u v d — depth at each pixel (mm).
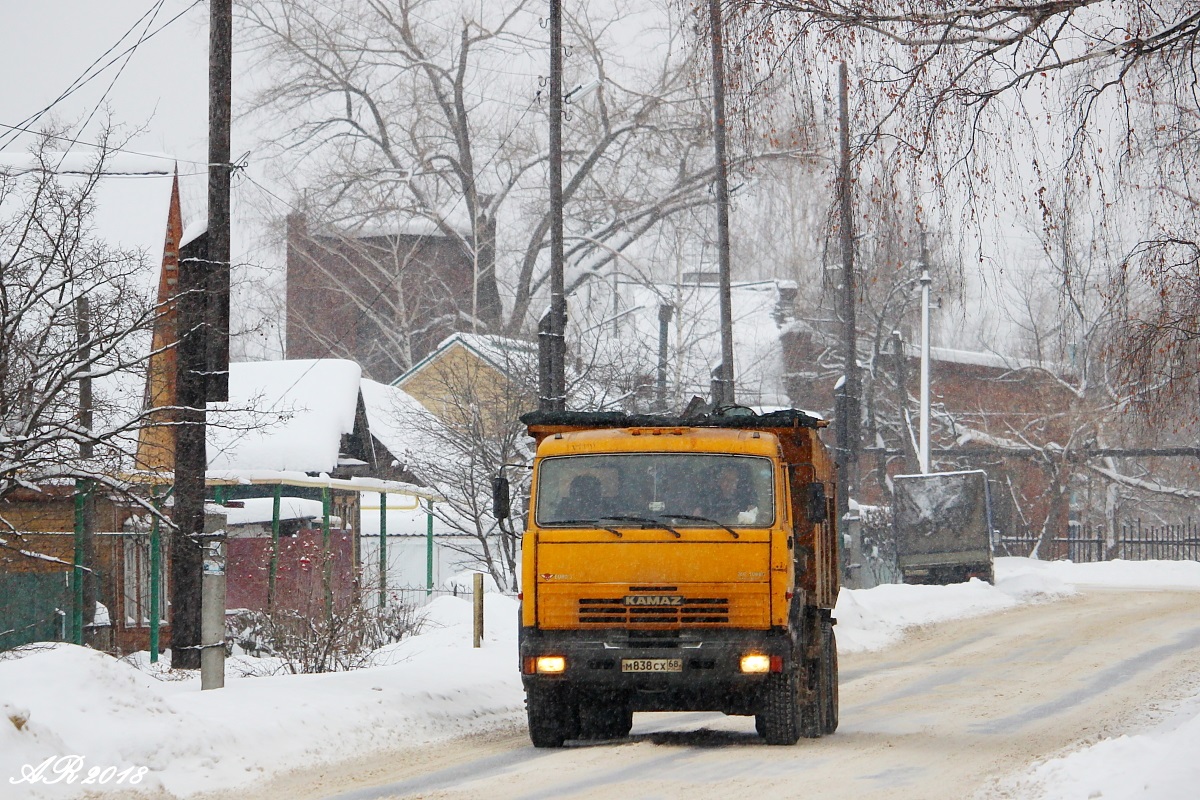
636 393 98688
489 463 88062
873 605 91062
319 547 76000
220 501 80375
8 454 47125
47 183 51844
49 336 51281
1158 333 41125
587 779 29938
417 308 175000
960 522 122062
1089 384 162000
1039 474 180500
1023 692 51156
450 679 46031
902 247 35469
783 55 33156
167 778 28875
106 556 71688
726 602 34312
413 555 115750
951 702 48625
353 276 182250
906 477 124812
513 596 78875
